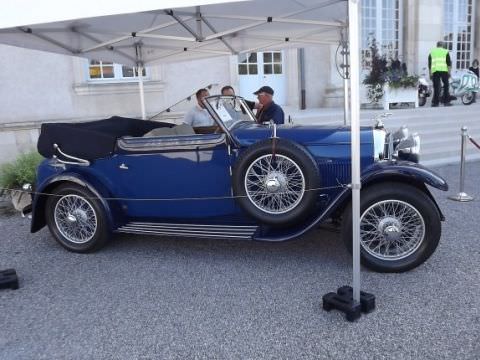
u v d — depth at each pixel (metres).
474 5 16.23
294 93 12.35
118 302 3.74
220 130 4.52
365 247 4.01
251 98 12.20
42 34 5.39
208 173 4.47
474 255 4.34
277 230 4.21
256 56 12.10
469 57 16.42
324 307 3.45
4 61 9.06
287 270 4.20
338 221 4.55
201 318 3.42
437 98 12.75
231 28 6.03
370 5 14.23
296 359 2.88
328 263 4.31
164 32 6.16
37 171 5.08
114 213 4.76
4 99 9.14
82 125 5.20
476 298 3.52
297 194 4.09
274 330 3.22
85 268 4.48
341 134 4.25
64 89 9.56
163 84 10.24
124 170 4.71
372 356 2.88
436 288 3.70
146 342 3.14
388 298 3.57
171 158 4.54
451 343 2.96
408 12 14.64
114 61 7.23
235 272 4.22
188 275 4.20
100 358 2.98
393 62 12.98
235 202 4.42
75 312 3.60
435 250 4.15
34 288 4.07
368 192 3.94
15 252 5.01
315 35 6.45
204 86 10.55
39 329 3.37
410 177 3.91
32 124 9.10
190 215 4.63
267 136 4.33
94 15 3.36
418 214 3.89
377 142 4.19
